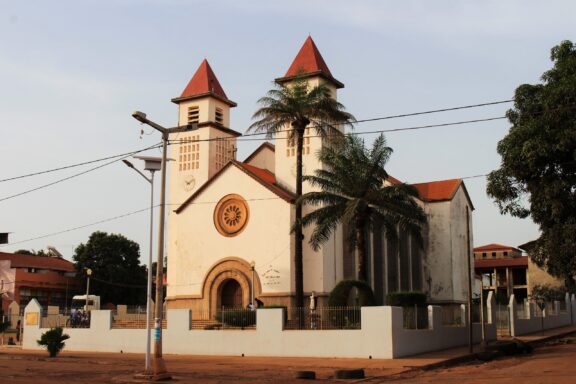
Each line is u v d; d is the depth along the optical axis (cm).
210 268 5012
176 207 5675
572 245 2877
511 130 2989
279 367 2738
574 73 2895
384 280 5484
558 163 2911
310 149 5153
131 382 2177
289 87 4888
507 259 8688
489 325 4116
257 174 5128
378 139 4056
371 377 2320
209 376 2372
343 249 5131
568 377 2028
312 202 4097
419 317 3291
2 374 2386
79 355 3575
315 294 4694
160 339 2294
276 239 4800
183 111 5906
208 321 4022
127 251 8550
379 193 3950
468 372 2412
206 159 5669
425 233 5838
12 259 8112
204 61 6091
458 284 5819
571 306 6384
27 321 4303
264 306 4297
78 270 8262
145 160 2453
